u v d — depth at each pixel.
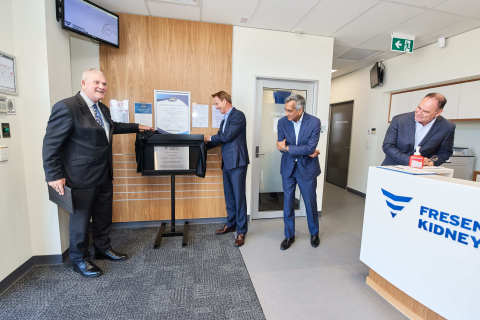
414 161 1.67
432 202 1.33
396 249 1.55
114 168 2.67
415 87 3.55
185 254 2.19
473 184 1.21
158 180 2.78
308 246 2.42
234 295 1.67
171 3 2.30
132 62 2.58
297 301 1.63
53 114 1.55
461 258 1.21
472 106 2.93
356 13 2.45
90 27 2.13
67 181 1.67
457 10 2.35
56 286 1.71
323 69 3.08
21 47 1.78
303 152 2.11
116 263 2.02
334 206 3.86
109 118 1.94
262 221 3.09
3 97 1.64
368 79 4.38
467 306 1.20
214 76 2.77
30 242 1.91
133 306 1.54
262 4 2.30
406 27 2.76
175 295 1.65
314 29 2.85
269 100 3.07
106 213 2.01
